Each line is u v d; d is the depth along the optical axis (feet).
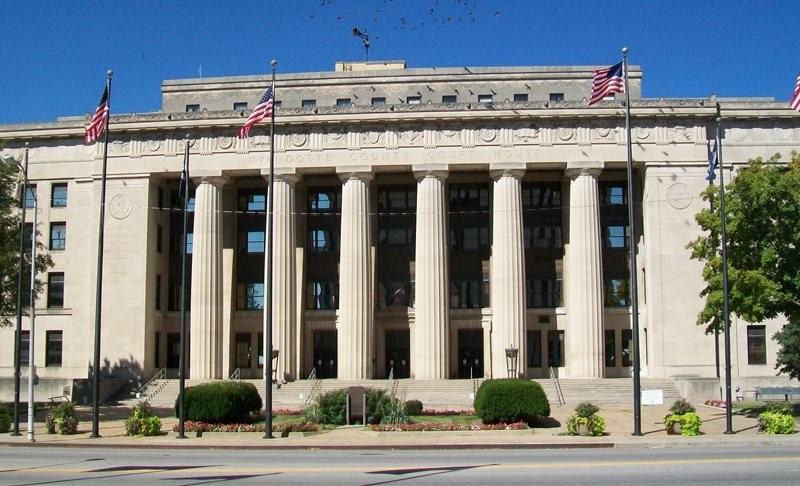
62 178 225.97
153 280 220.02
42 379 207.62
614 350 219.20
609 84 141.28
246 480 69.05
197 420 131.34
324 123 212.23
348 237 209.15
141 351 213.25
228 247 227.61
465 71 235.61
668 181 207.92
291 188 214.07
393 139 211.20
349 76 237.66
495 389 129.29
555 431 123.13
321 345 225.76
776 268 139.23
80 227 223.92
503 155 208.74
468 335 223.71
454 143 210.18
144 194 218.38
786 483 64.69
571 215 208.85
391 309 224.33
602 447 104.17
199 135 216.54
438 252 206.80
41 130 226.58
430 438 115.14
